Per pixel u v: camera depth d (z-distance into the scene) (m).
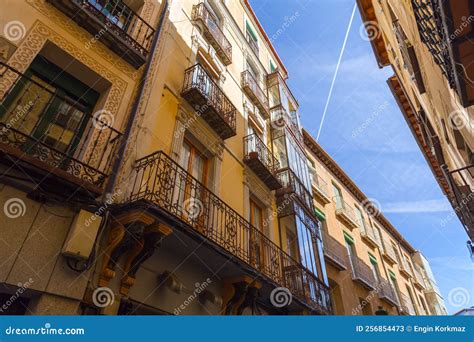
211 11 11.38
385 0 8.70
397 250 24.83
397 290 20.78
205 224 6.59
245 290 6.75
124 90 6.34
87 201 4.68
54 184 4.38
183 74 8.23
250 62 13.60
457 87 5.64
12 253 3.84
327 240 14.75
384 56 9.16
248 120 11.39
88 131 5.61
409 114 10.62
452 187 9.00
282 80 14.88
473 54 5.09
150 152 6.24
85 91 6.04
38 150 4.76
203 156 8.27
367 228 20.64
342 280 14.30
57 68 5.72
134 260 4.93
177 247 5.86
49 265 4.08
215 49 10.38
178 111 7.55
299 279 8.71
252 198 9.93
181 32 8.80
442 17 4.85
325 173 18.83
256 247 8.31
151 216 4.86
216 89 8.93
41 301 3.88
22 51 4.98
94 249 4.50
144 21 7.25
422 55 7.85
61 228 4.40
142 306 5.05
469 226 10.12
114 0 7.24
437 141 9.90
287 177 11.08
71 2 5.70
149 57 7.10
